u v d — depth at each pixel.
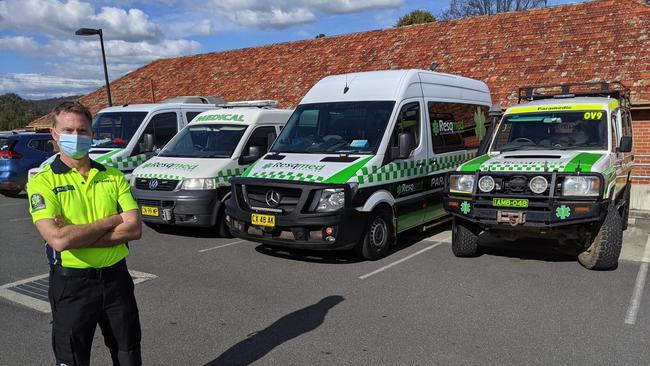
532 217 6.17
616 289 5.79
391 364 4.03
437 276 6.36
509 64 14.33
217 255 7.51
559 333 4.59
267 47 21.66
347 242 6.63
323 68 18.09
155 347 4.39
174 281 6.27
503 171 6.40
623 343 4.38
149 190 8.59
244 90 18.73
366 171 6.89
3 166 14.23
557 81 12.91
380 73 8.22
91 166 3.06
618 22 14.22
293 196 6.71
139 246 8.12
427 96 8.41
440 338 4.50
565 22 15.20
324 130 7.77
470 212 6.56
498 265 6.84
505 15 16.92
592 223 6.33
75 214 2.92
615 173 6.85
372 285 6.02
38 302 5.62
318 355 4.20
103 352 4.33
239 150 8.93
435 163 8.46
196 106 11.56
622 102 8.35
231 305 5.40
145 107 10.88
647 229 9.34
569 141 7.20
